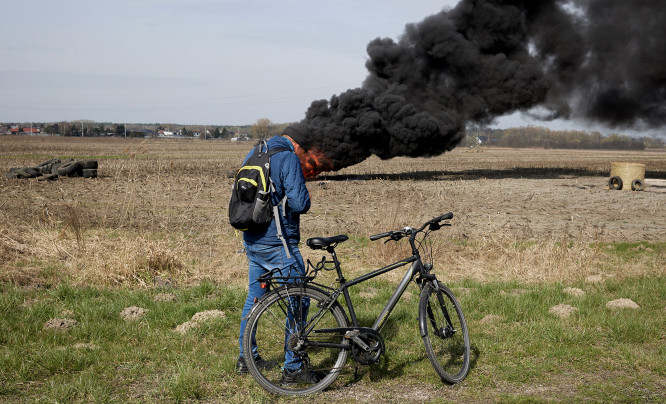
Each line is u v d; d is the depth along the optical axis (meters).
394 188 22.88
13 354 4.47
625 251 10.26
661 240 11.51
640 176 23.64
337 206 16.36
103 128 146.62
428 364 4.66
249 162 4.11
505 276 8.26
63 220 11.02
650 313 6.20
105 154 49.34
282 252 4.16
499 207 17.03
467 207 16.75
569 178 31.27
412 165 43.41
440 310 4.50
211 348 4.95
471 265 8.84
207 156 50.41
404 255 8.91
